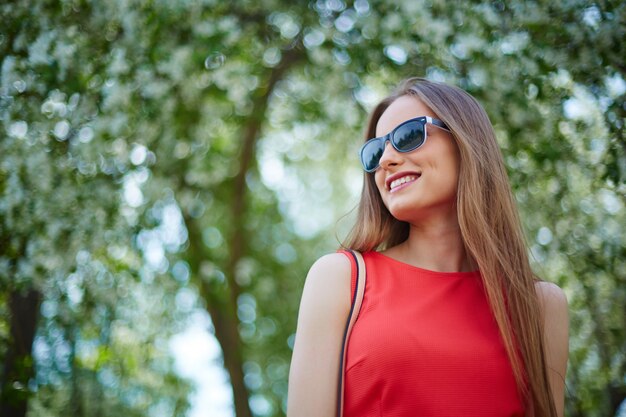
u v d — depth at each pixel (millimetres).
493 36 3373
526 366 1691
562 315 1882
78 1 3426
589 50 3217
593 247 3750
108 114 3453
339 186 7641
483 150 1891
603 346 3791
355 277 1747
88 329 3867
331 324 1695
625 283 3631
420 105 1931
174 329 5363
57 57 3281
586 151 3564
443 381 1588
